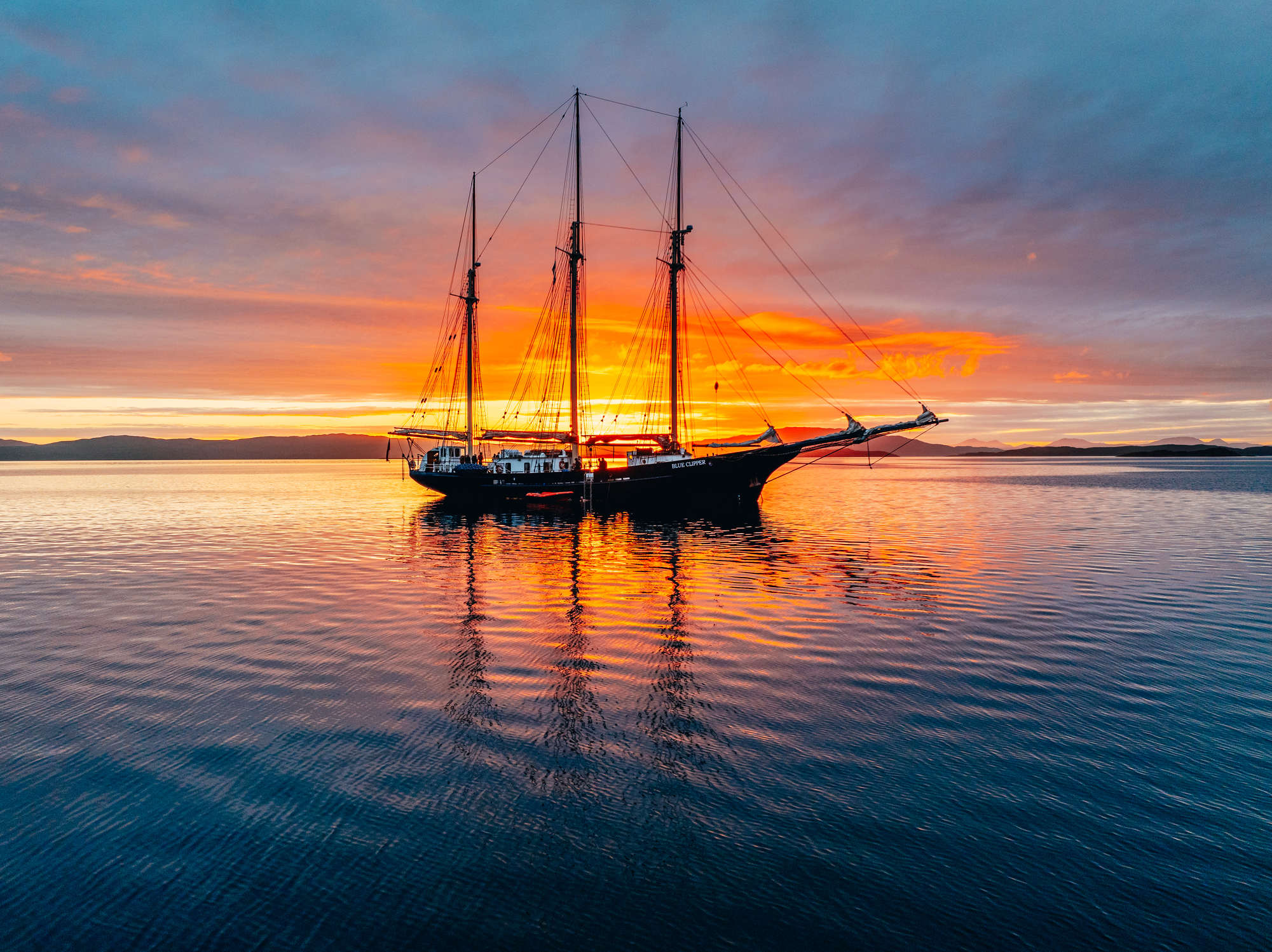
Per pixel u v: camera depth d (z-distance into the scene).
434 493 107.25
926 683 18.72
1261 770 13.59
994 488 123.88
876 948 9.03
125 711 16.84
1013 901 9.91
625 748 14.72
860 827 11.75
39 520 67.69
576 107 73.25
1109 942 9.10
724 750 14.62
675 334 73.50
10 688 18.41
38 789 13.02
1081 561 39.84
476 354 97.38
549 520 67.50
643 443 73.38
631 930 9.41
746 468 67.75
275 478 181.12
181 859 10.92
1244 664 20.19
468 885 10.34
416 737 15.30
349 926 9.48
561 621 25.88
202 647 22.39
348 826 11.85
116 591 31.86
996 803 12.46
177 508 83.00
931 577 34.78
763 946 9.11
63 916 9.66
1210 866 10.63
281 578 35.38
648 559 41.75
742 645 22.48
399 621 25.92
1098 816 12.00
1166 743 14.84
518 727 15.84
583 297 75.81
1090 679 18.98
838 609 27.59
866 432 63.22
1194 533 53.66
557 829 11.73
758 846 11.24
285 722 16.14
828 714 16.56
